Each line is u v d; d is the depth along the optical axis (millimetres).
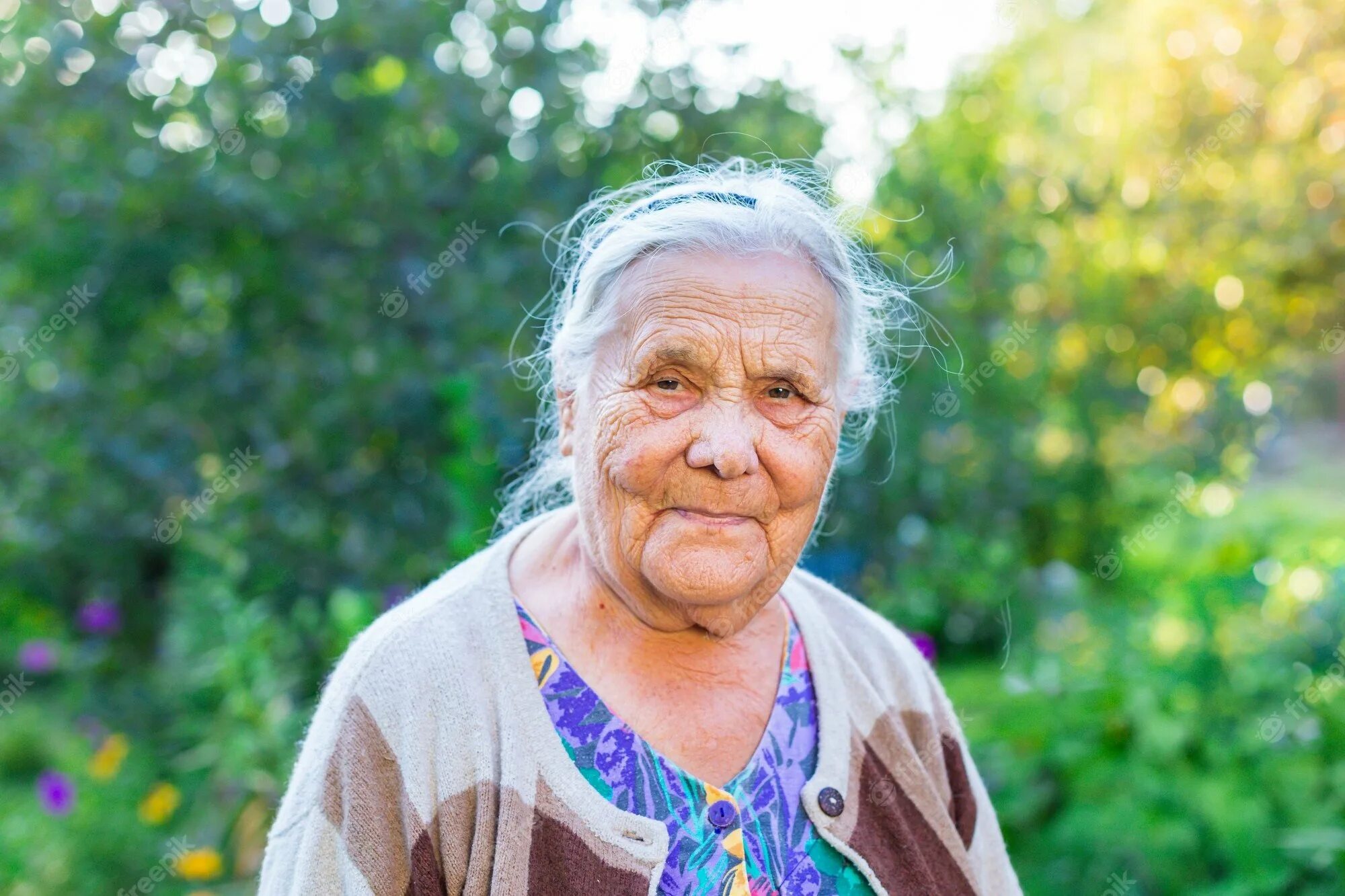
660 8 3801
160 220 3713
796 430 1302
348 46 3654
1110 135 5266
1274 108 5270
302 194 3707
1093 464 4848
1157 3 5426
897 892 1367
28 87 3578
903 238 4047
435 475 3812
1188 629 3379
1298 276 5340
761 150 3844
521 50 3736
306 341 3865
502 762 1260
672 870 1259
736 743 1359
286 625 3748
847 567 4098
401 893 1237
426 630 1325
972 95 4996
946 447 4207
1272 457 6883
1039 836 3072
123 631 4473
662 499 1268
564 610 1377
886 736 1464
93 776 3746
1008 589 4176
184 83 3643
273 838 1291
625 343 1292
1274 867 2771
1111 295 4910
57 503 4070
